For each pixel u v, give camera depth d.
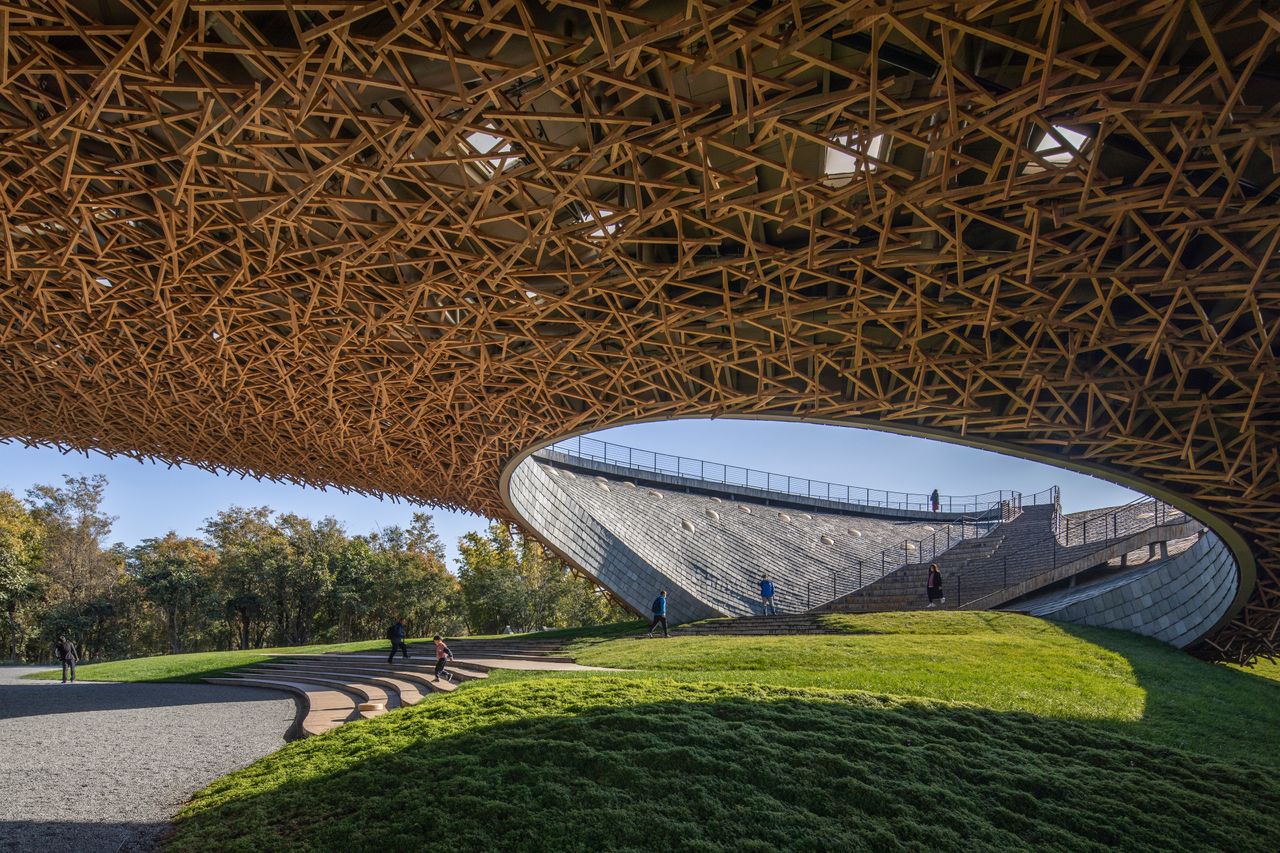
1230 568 19.31
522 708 9.66
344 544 59.47
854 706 9.95
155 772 9.88
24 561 50.66
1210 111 6.48
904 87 7.69
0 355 15.96
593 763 7.47
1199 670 17.66
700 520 36.88
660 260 11.12
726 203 8.74
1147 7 5.80
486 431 18.69
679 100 7.13
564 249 9.98
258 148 8.23
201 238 10.32
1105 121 7.05
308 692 18.47
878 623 20.86
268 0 6.32
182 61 7.78
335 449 21.25
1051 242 8.65
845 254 9.52
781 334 11.67
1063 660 15.73
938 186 8.02
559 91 7.36
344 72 7.12
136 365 15.70
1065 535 29.88
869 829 6.59
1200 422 12.12
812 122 7.98
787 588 33.19
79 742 12.38
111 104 8.04
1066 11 6.16
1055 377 11.49
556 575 51.78
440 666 16.91
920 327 10.78
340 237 10.38
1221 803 7.93
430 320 13.20
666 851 5.95
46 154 8.42
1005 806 7.37
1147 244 8.59
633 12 6.74
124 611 55.66
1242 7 5.68
